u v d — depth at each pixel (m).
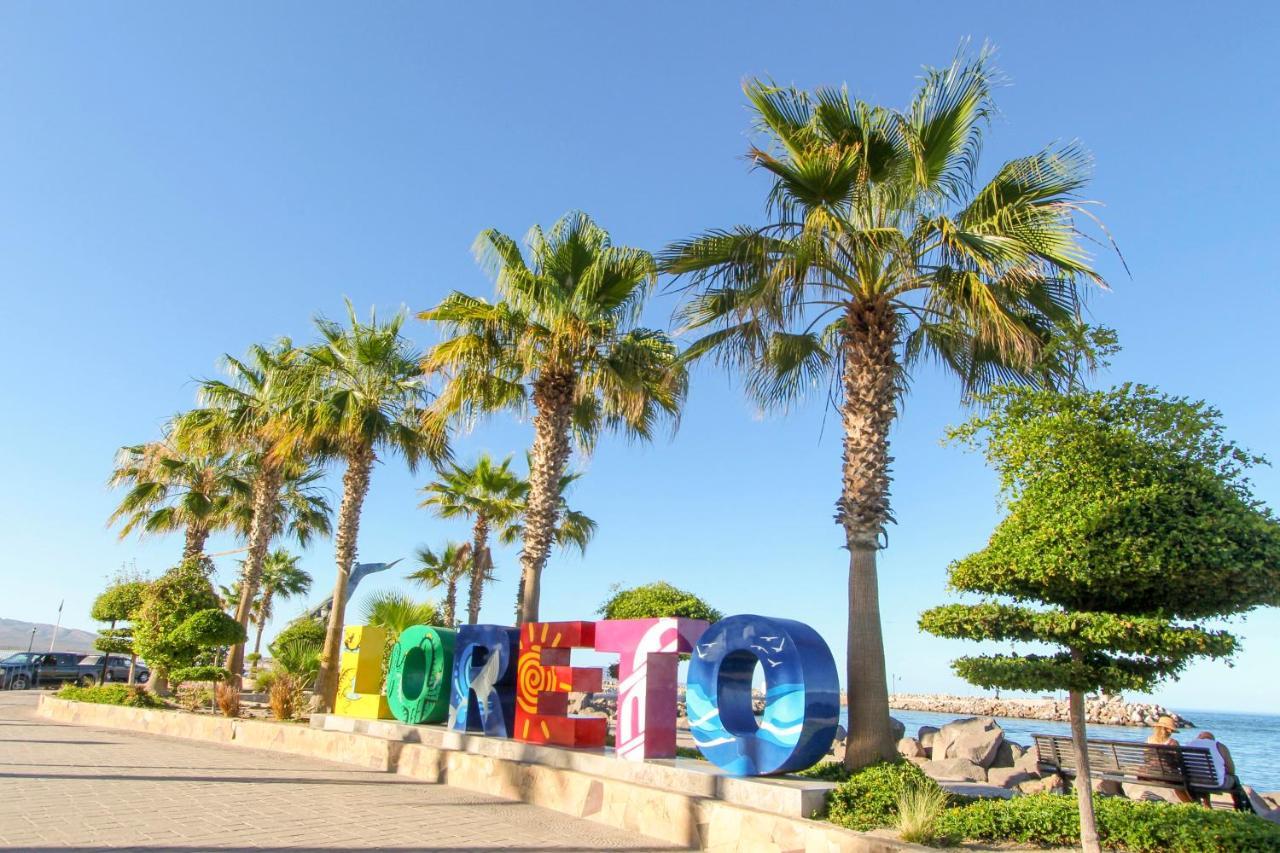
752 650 8.63
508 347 13.88
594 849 7.42
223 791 9.22
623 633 9.96
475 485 25.22
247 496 23.70
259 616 41.84
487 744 11.11
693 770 8.57
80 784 9.09
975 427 7.30
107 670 30.95
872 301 9.41
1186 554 5.93
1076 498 6.42
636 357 13.38
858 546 8.84
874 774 7.59
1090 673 6.04
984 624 6.31
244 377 20.67
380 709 13.67
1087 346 7.25
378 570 19.89
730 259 9.34
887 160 9.30
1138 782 9.41
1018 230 8.27
